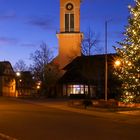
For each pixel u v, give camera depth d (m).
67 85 84.50
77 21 93.69
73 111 41.28
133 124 28.31
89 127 24.92
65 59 93.25
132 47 41.31
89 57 82.38
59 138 19.30
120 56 43.69
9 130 22.36
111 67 65.88
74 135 20.55
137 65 41.22
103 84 74.25
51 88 91.06
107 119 32.19
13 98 80.38
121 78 43.34
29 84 117.38
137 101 42.88
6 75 117.06
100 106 44.88
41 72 97.06
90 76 78.19
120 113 38.53
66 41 93.31
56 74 93.00
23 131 21.98
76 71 83.50
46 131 22.17
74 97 75.31
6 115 33.88
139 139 19.38
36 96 93.69
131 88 42.22
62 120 29.80
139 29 40.72
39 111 40.16
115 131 22.86
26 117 31.95
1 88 114.50
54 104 54.72
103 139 19.12
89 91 76.50
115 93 60.41
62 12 94.25
